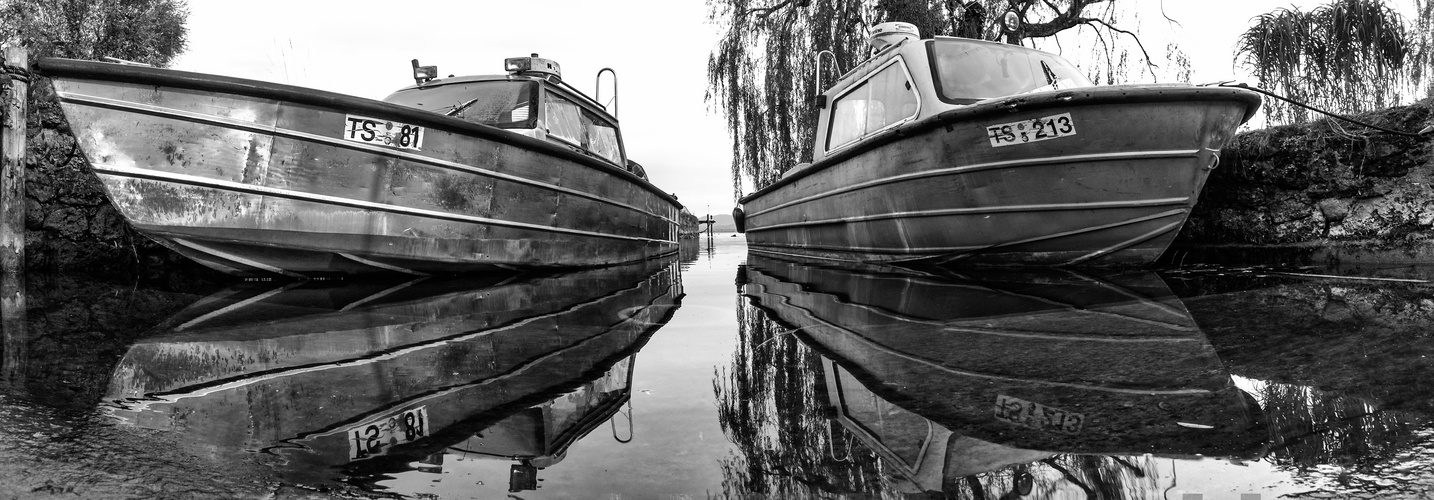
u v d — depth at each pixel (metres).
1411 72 5.91
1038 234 4.79
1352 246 5.07
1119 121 4.25
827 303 3.26
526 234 5.46
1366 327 2.06
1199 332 2.05
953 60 5.54
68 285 4.49
